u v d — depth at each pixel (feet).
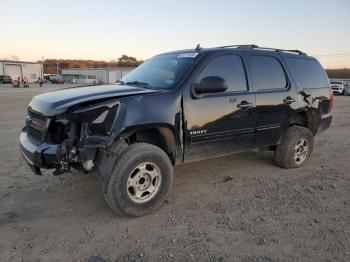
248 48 15.79
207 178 16.16
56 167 11.46
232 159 19.52
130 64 353.51
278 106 16.21
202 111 13.21
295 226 11.30
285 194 14.20
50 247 9.86
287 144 17.26
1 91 100.07
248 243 10.18
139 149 11.49
